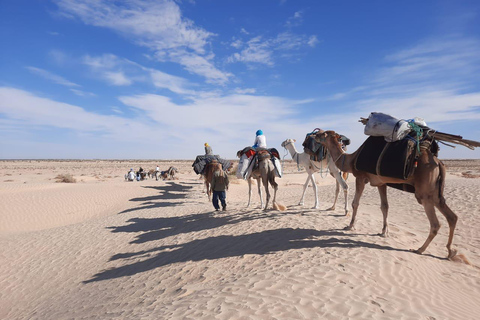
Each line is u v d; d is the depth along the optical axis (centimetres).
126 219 1594
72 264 1067
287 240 820
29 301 855
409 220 1201
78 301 748
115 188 2830
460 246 864
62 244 1296
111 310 608
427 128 691
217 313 440
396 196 1733
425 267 653
